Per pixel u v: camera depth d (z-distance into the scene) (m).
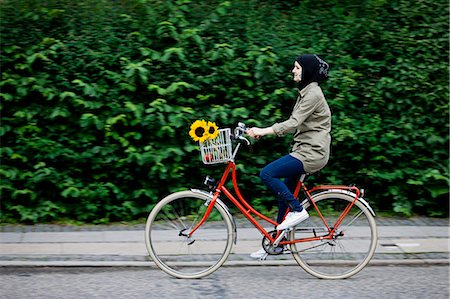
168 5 14.95
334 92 14.88
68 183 14.07
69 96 14.27
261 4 15.91
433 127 15.06
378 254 12.16
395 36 15.37
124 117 14.06
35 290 10.23
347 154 14.85
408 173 14.78
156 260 11.02
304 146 10.65
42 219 14.15
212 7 15.35
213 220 11.23
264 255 11.05
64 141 14.44
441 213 14.92
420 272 11.38
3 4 14.91
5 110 14.42
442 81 15.16
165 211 11.05
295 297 10.07
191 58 14.72
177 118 14.10
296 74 10.66
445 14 15.64
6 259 11.54
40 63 14.49
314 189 11.07
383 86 14.90
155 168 14.02
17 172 14.12
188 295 10.11
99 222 14.16
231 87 14.62
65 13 14.99
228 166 11.00
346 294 10.25
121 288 10.38
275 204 14.73
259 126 14.40
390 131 14.83
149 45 14.74
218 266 11.00
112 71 14.55
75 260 11.59
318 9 16.03
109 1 15.38
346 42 15.48
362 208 11.11
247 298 10.01
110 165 14.33
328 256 11.11
